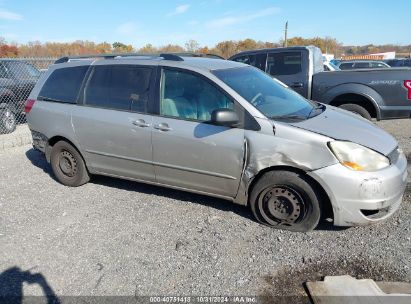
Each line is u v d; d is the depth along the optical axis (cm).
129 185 514
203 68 408
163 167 423
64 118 487
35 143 537
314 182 354
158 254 346
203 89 398
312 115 402
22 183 543
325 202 363
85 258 344
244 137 369
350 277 297
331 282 292
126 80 446
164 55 448
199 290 295
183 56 475
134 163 445
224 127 379
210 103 392
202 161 394
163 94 418
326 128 362
